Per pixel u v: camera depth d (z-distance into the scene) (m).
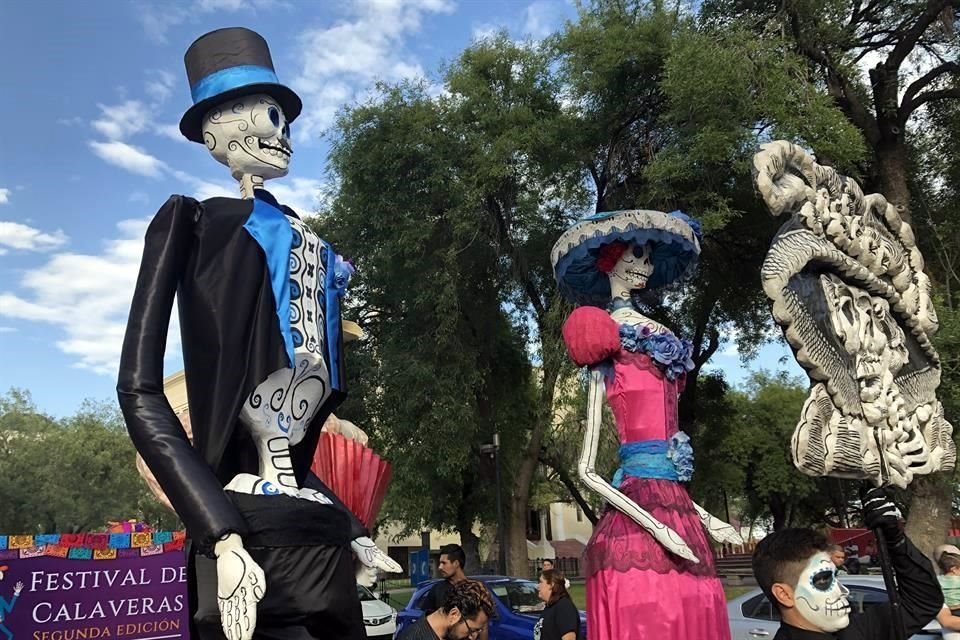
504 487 17.45
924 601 2.50
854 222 3.62
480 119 14.52
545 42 15.14
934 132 13.03
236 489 2.17
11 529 36.12
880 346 3.57
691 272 4.17
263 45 2.60
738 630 6.98
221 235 2.27
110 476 38.03
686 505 3.53
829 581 2.36
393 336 15.06
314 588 2.15
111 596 5.57
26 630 5.29
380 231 14.95
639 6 13.88
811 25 11.60
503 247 14.91
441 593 6.10
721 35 11.16
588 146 14.12
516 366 16.92
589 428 3.62
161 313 2.13
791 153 3.45
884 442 3.48
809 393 3.35
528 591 9.61
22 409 38.94
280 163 2.54
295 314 2.35
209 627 2.07
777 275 3.23
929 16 11.19
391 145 14.38
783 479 28.81
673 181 11.52
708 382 17.31
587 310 3.72
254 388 2.20
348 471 3.07
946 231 11.79
